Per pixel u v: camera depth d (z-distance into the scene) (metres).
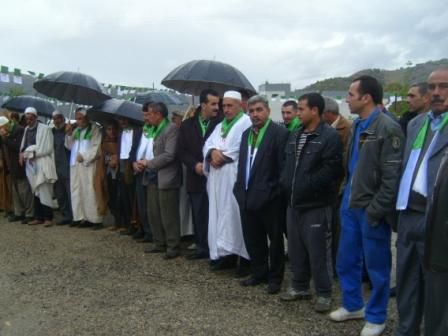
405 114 4.95
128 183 6.73
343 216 3.89
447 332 2.72
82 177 7.41
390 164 3.40
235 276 5.17
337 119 4.94
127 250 6.22
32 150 7.57
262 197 4.45
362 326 3.90
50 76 7.48
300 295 4.43
